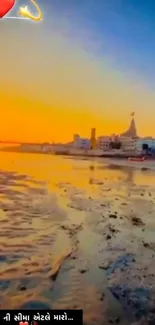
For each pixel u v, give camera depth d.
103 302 1.45
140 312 1.43
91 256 1.60
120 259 1.60
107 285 1.50
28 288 1.46
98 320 1.41
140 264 1.60
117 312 1.43
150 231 1.70
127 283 1.52
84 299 1.45
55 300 1.45
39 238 1.62
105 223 1.69
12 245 1.59
